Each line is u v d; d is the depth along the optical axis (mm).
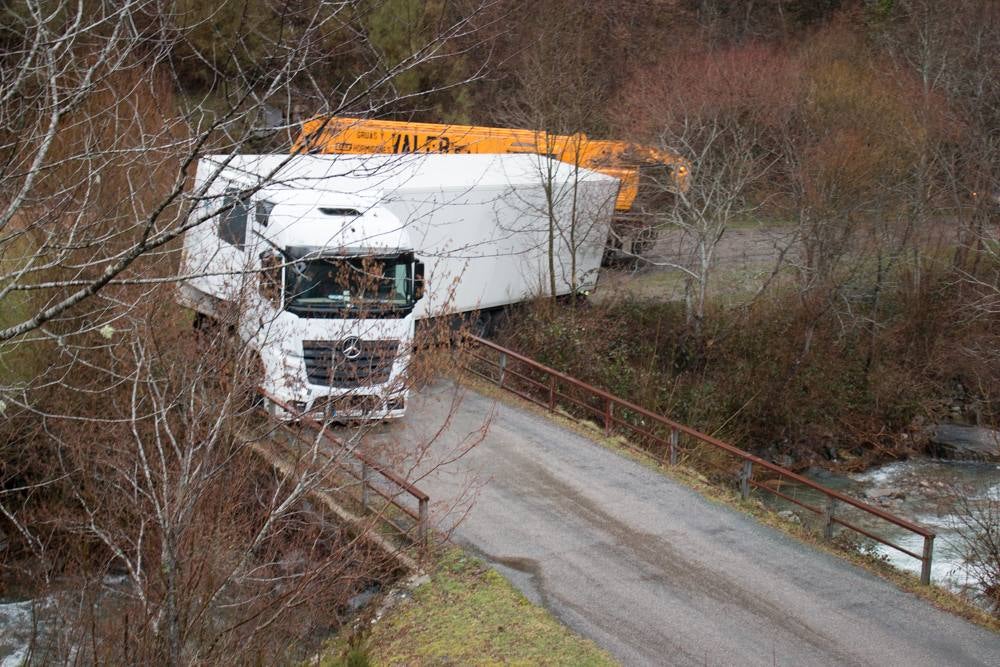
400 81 24531
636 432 19969
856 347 26234
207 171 12719
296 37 7215
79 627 9250
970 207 27172
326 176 8047
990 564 14898
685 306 25234
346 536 11516
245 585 9633
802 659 10500
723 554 12922
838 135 25969
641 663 10180
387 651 10391
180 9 10438
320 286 14523
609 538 13156
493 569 12078
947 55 30141
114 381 11961
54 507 12086
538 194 22844
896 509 20734
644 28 35250
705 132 27469
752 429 23344
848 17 38812
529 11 24875
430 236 20328
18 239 12586
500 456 15617
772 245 28781
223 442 9312
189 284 13164
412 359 13695
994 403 25500
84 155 6922
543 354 21625
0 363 12367
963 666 10617
